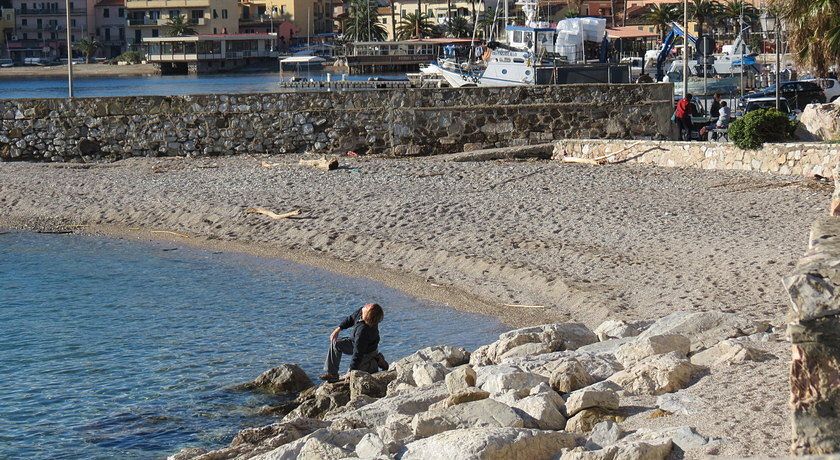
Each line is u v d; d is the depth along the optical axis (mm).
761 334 10797
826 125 32281
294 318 17547
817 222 5891
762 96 49688
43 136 34062
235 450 9594
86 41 169250
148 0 162375
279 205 26500
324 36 171750
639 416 8422
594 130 34469
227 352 15516
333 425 9656
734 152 28359
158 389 13711
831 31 28953
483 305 17641
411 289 19109
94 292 20016
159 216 26875
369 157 33625
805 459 3926
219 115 34094
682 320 11664
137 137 34156
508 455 7383
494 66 60219
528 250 20453
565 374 9633
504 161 32406
